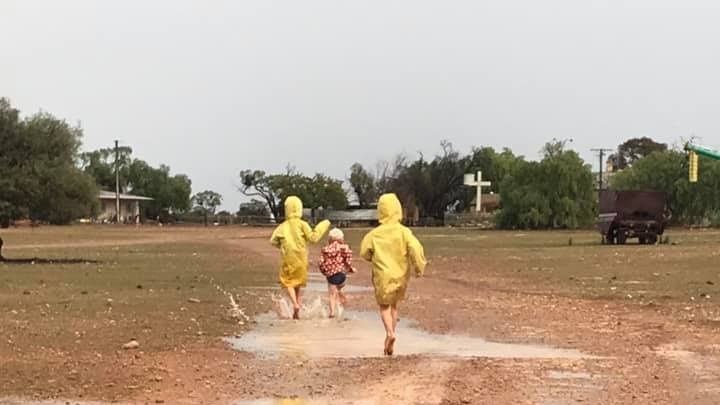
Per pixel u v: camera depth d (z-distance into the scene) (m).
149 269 32.69
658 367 11.69
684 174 100.25
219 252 47.97
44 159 39.50
